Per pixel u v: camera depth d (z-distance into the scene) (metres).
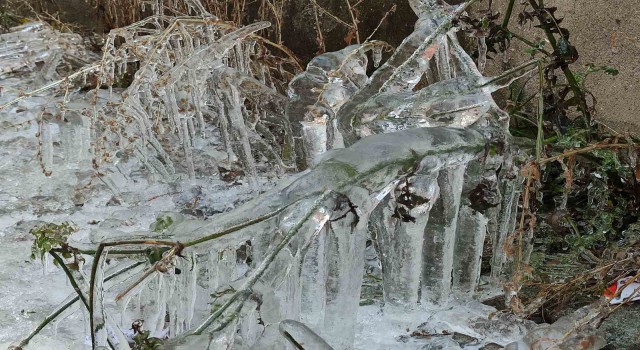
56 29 5.23
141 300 2.42
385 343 2.34
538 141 2.59
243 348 2.08
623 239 2.78
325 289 2.24
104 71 3.65
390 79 2.61
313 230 2.03
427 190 2.24
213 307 2.05
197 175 3.60
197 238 2.15
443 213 2.35
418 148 2.19
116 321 2.39
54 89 4.15
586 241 2.75
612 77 3.31
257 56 4.01
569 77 3.18
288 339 1.88
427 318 2.43
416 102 2.49
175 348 1.81
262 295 1.93
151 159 3.59
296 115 2.85
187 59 3.37
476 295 2.59
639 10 3.16
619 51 3.27
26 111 4.28
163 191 3.43
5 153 3.83
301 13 4.74
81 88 4.43
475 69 2.77
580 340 2.17
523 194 2.68
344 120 2.61
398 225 2.32
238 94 3.37
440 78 2.79
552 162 3.08
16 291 2.58
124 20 5.25
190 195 3.35
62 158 3.78
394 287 2.39
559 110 3.15
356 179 2.08
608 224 2.78
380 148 2.16
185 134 3.49
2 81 4.74
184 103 3.47
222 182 3.54
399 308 2.41
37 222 3.09
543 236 2.96
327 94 2.80
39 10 5.83
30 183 3.49
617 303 2.48
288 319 1.98
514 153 2.63
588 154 2.98
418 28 2.68
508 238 2.41
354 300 2.26
